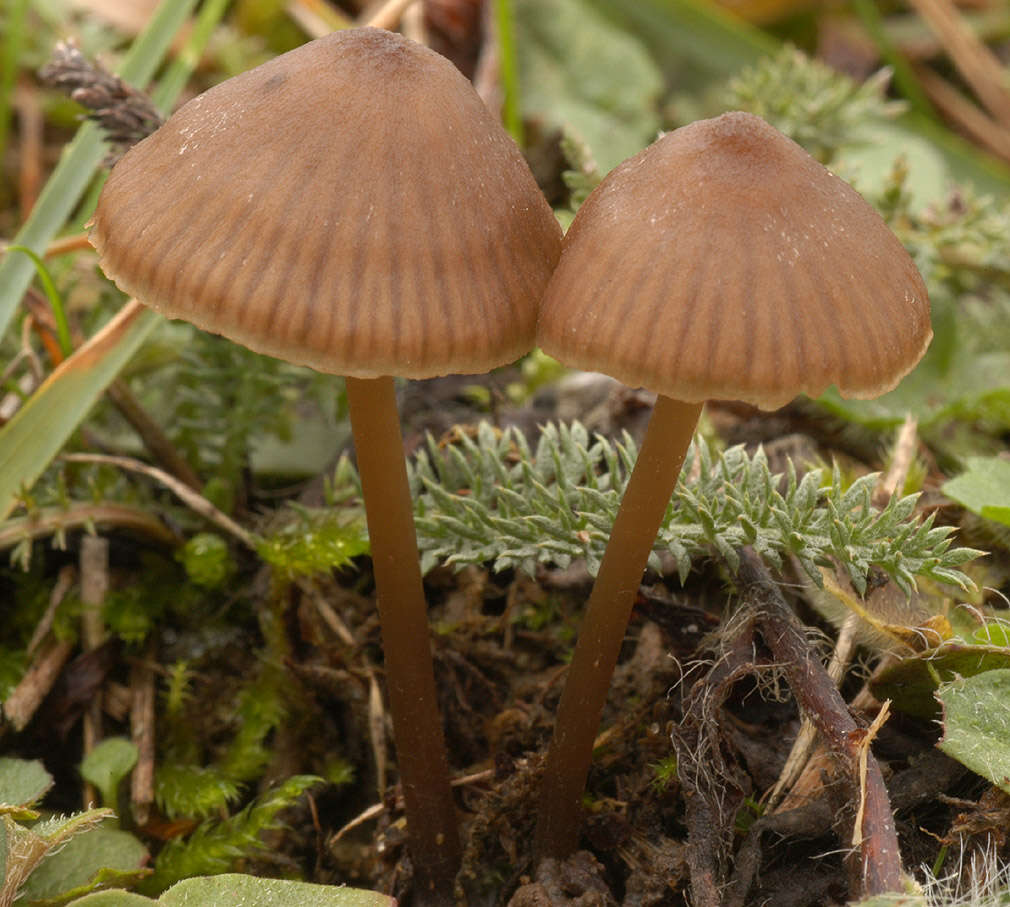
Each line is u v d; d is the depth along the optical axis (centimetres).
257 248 12
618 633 14
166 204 12
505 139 13
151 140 13
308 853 15
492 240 12
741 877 14
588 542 15
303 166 12
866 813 13
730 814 14
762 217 12
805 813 14
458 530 15
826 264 12
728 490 15
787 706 15
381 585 14
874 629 15
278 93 12
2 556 16
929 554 14
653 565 14
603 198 12
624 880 14
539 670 16
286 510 16
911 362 12
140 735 16
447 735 16
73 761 16
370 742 16
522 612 16
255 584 16
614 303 12
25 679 16
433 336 12
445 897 15
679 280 12
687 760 14
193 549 16
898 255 12
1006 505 15
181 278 12
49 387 16
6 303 16
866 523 14
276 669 16
